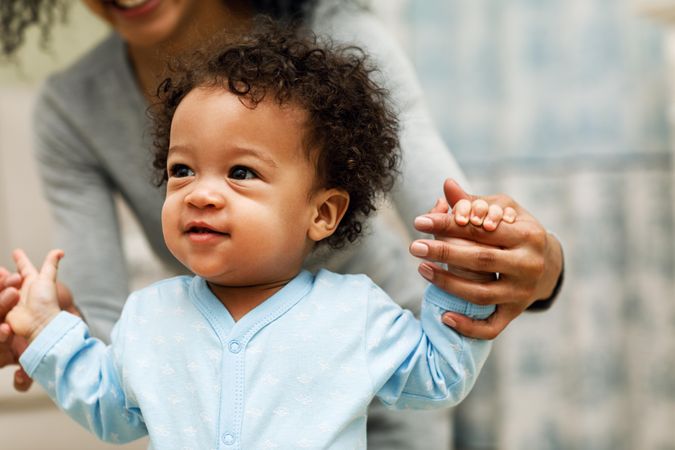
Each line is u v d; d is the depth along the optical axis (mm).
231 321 817
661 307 1963
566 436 2008
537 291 871
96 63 1253
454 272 824
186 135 808
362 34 1081
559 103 1983
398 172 977
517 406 2008
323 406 776
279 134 810
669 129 1951
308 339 799
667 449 1956
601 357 1969
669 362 1961
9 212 1972
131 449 1638
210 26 1154
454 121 2076
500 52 2041
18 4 1395
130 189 1238
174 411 784
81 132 1237
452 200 845
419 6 2072
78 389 844
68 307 1002
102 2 1122
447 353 811
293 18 1125
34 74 2035
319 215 865
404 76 1068
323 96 845
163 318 839
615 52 1950
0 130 1973
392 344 819
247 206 789
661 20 1675
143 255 1938
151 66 1188
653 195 1959
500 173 2053
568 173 1993
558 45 1981
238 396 775
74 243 1229
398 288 1231
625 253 1986
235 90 808
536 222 842
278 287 846
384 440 1220
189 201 780
